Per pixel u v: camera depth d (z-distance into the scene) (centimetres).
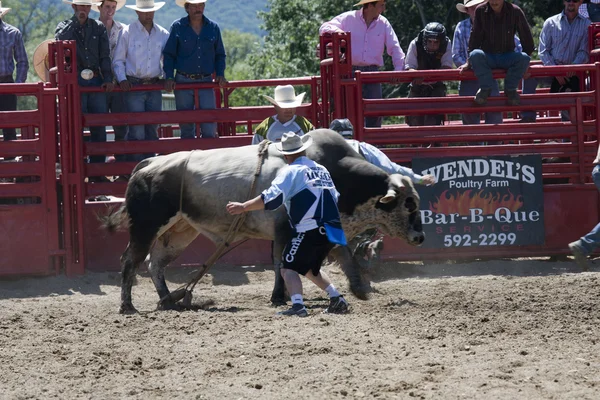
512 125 1853
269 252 1867
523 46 1822
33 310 1430
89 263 1839
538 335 1100
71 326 1262
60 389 922
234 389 892
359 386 888
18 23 11569
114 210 1841
